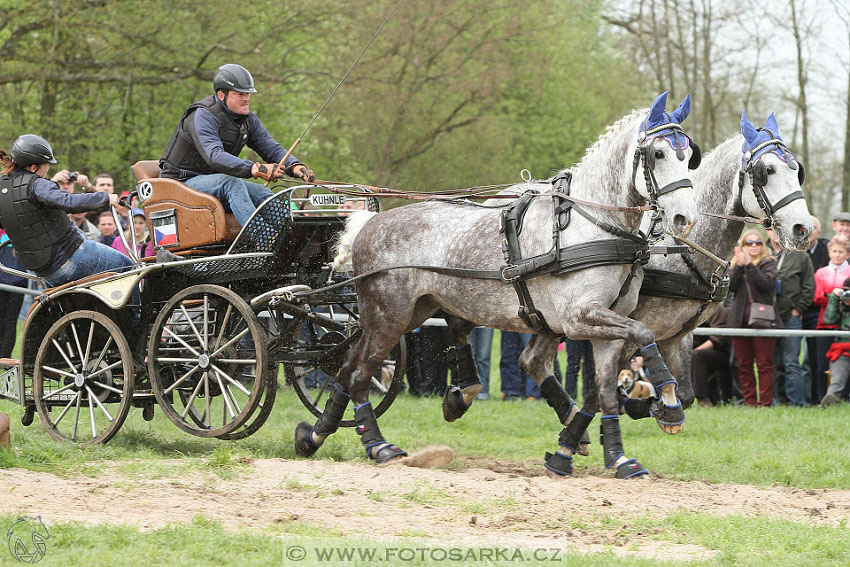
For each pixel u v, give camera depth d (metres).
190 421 13.46
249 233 10.65
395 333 10.84
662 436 13.83
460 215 10.59
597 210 9.63
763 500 9.07
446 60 29.77
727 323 16.66
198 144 11.05
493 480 9.67
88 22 26.02
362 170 29.19
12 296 16.25
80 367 11.54
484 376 17.55
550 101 34.88
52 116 27.36
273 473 9.45
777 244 11.04
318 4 27.45
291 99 28.20
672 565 6.52
